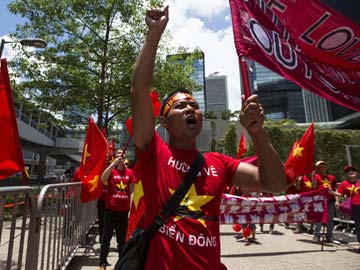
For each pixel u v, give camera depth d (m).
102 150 5.86
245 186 1.86
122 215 5.34
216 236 1.63
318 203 7.50
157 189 1.67
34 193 2.97
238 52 2.22
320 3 2.67
